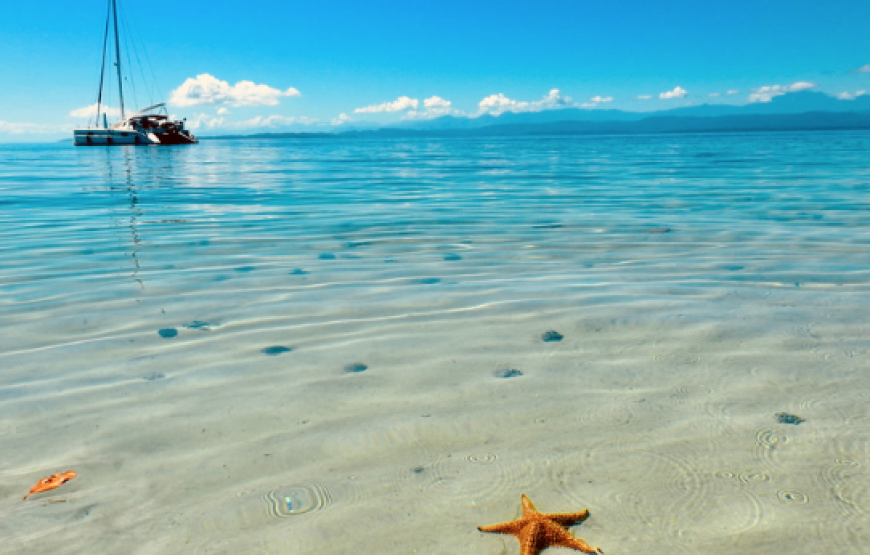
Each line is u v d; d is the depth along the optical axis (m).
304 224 8.67
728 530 2.03
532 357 3.51
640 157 29.98
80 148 68.25
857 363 3.32
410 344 3.74
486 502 2.20
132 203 11.56
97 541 2.00
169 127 73.94
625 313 4.27
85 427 2.74
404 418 2.81
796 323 4.01
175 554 1.95
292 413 2.87
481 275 5.50
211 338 3.88
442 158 33.47
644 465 2.40
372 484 2.31
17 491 2.27
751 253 6.34
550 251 6.61
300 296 4.82
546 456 2.48
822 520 2.06
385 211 10.12
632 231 7.81
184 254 6.52
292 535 2.03
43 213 10.00
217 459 2.48
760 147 40.72
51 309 4.48
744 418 2.75
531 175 18.53
